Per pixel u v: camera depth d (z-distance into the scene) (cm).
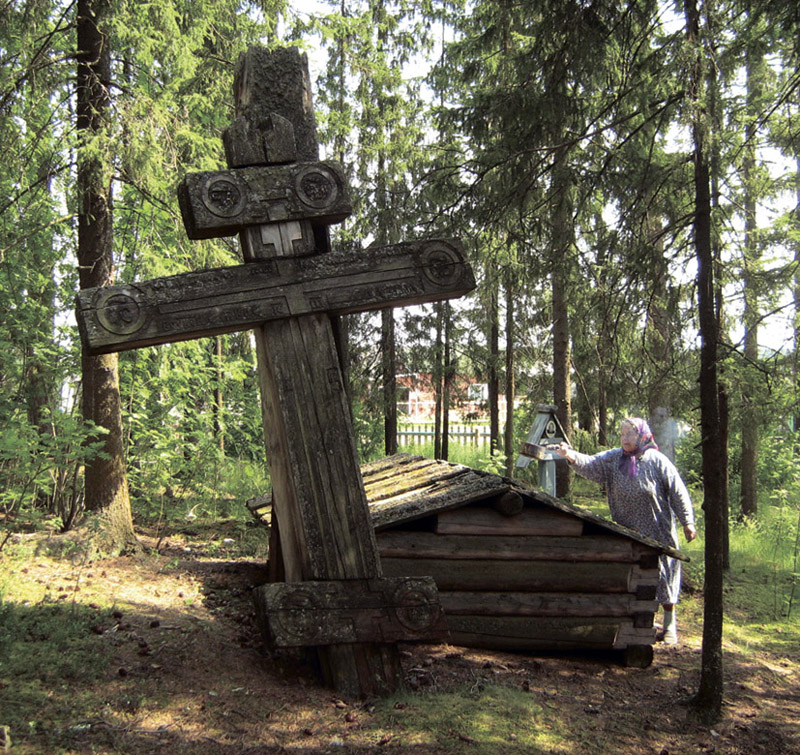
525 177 545
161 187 690
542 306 1334
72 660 335
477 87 1024
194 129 711
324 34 886
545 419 870
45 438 578
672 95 436
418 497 495
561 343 1029
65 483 693
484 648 471
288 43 895
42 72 646
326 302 361
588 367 785
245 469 1001
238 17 812
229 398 1131
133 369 784
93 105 649
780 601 694
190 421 849
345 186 364
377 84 1396
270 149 360
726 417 775
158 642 377
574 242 553
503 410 1880
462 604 466
